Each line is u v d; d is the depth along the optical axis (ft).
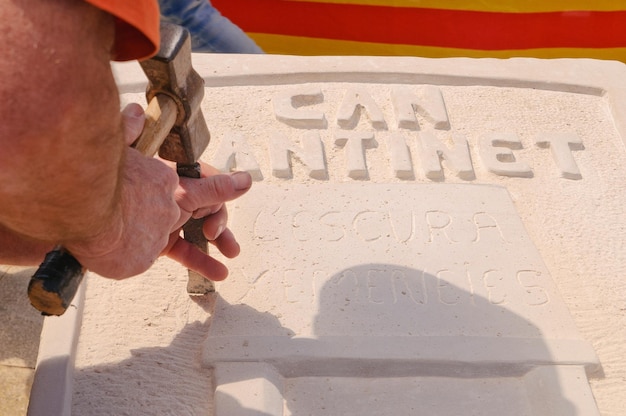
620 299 5.41
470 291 5.25
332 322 4.98
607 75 7.39
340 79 7.16
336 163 6.35
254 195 5.92
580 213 6.08
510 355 4.82
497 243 5.62
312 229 5.66
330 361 4.74
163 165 3.72
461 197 5.99
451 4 9.48
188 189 4.25
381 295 5.18
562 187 6.31
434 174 6.26
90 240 3.18
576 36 9.74
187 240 4.80
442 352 4.80
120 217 3.30
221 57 7.17
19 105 2.58
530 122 6.90
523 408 4.64
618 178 6.43
